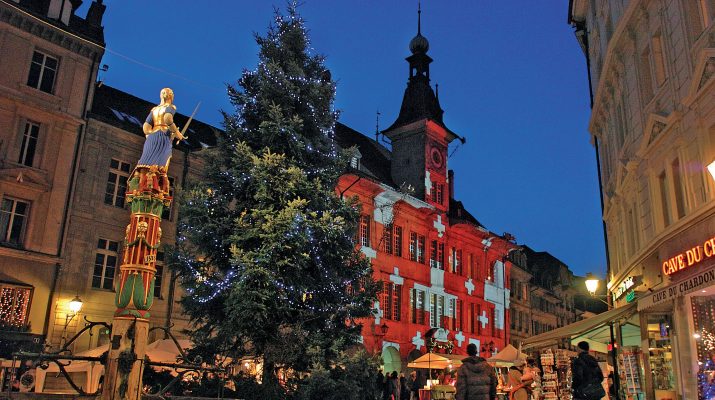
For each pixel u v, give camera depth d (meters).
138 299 8.69
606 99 22.33
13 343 19.20
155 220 9.20
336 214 16.91
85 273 21.83
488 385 10.48
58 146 22.03
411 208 35.78
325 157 17.88
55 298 20.86
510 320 48.09
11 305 19.91
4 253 19.92
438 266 38.31
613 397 17.67
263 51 18.58
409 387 27.28
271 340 15.01
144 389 12.50
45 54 22.44
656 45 16.27
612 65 20.16
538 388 17.42
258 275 14.21
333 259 16.64
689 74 13.77
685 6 14.02
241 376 14.41
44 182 21.39
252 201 16.55
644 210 17.47
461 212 44.25
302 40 18.92
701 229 12.95
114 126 23.67
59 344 20.55
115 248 23.14
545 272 60.50
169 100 9.88
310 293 15.89
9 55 21.28
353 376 14.77
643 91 17.20
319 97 18.06
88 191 22.55
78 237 21.92
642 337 16.48
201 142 27.33
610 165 23.20
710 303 13.48
